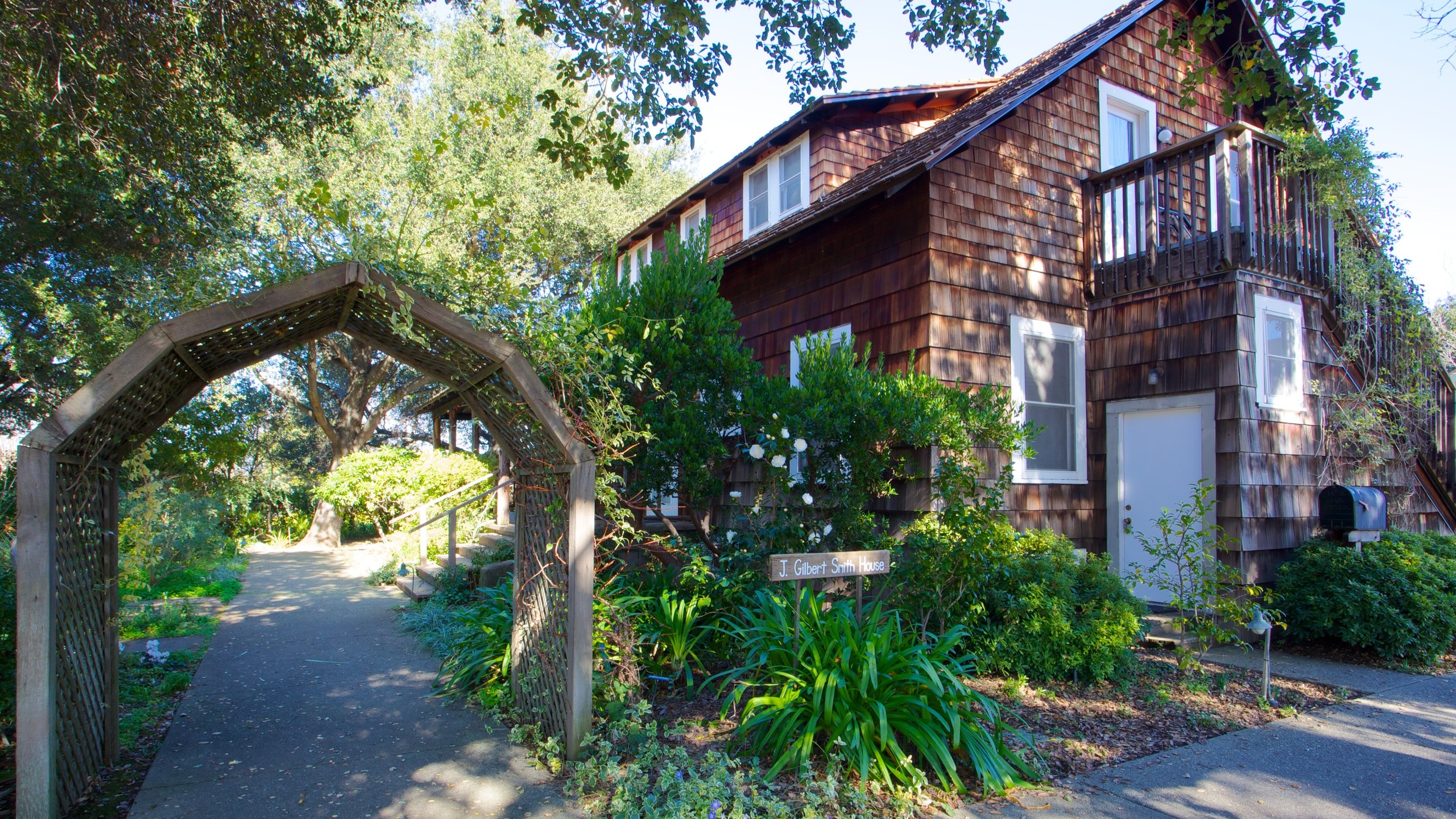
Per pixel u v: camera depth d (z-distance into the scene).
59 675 3.41
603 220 19.00
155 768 4.01
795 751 3.72
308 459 26.31
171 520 10.17
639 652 5.09
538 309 4.38
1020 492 7.58
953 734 3.73
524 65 18.34
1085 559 6.64
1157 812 3.54
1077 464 8.09
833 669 4.03
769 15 6.61
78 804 3.57
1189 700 5.24
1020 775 3.89
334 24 7.97
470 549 9.86
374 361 20.31
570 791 3.73
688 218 14.66
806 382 6.39
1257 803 3.65
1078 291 8.38
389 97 17.52
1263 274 7.36
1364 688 5.64
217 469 15.24
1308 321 7.89
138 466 9.68
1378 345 8.12
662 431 5.86
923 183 7.47
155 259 10.45
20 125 6.89
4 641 4.16
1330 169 7.52
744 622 5.45
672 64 6.57
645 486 5.96
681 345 5.94
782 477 6.27
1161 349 7.67
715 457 6.12
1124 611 5.59
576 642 4.07
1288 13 5.47
